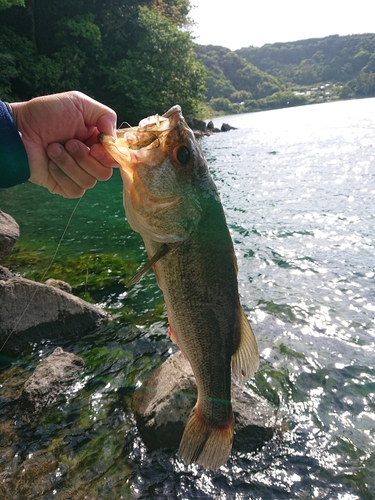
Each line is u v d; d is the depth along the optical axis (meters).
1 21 4.87
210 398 0.41
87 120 0.40
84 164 0.38
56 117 0.38
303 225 1.79
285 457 0.65
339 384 0.82
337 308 1.10
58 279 1.30
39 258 1.49
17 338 0.94
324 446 0.67
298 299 1.15
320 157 3.55
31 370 0.88
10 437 0.69
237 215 2.01
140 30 5.58
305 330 1.00
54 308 0.99
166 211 0.36
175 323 0.39
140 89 5.27
